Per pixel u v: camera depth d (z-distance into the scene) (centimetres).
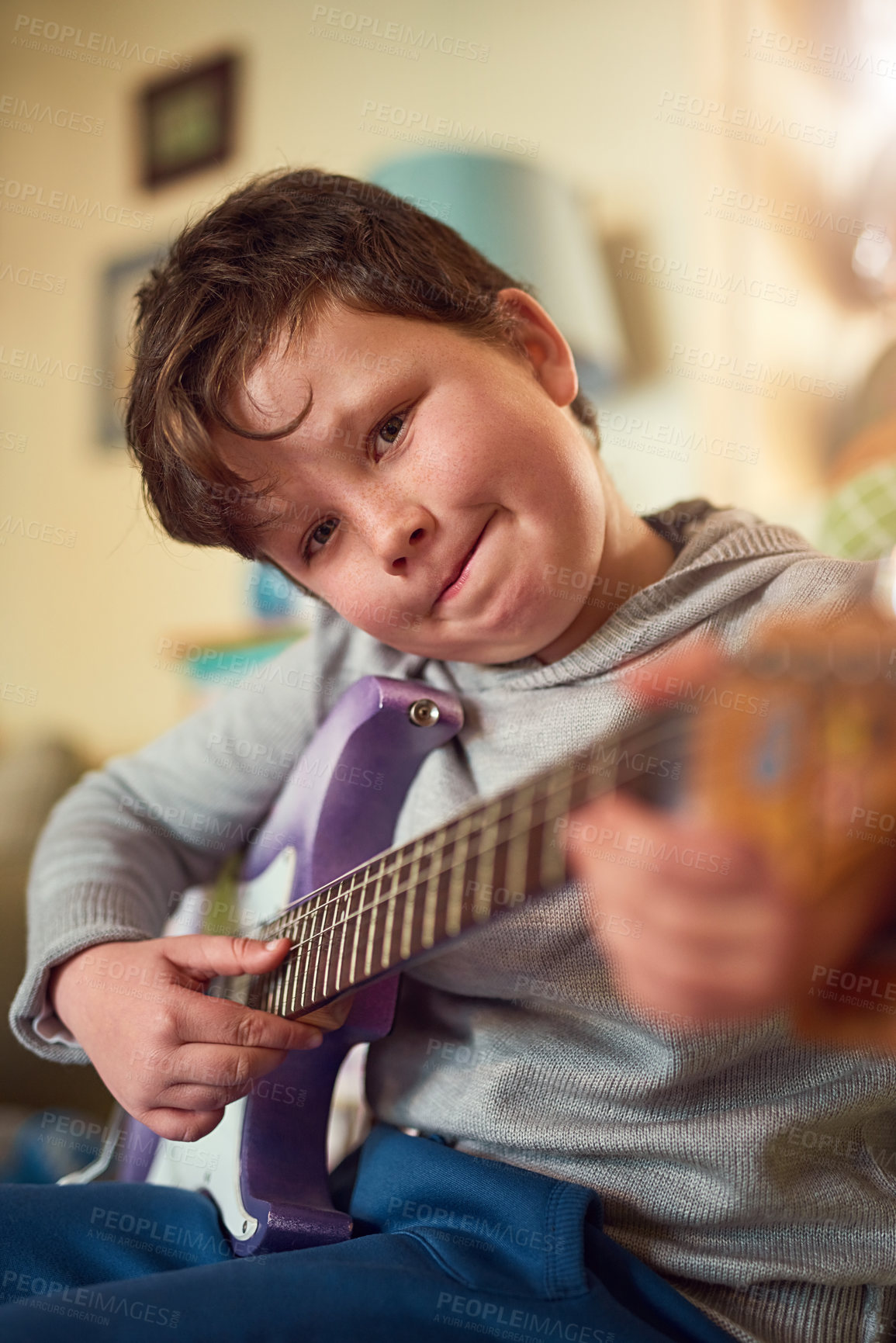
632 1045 54
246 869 77
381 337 58
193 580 177
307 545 63
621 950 34
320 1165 60
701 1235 51
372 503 58
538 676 63
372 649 75
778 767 27
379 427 58
